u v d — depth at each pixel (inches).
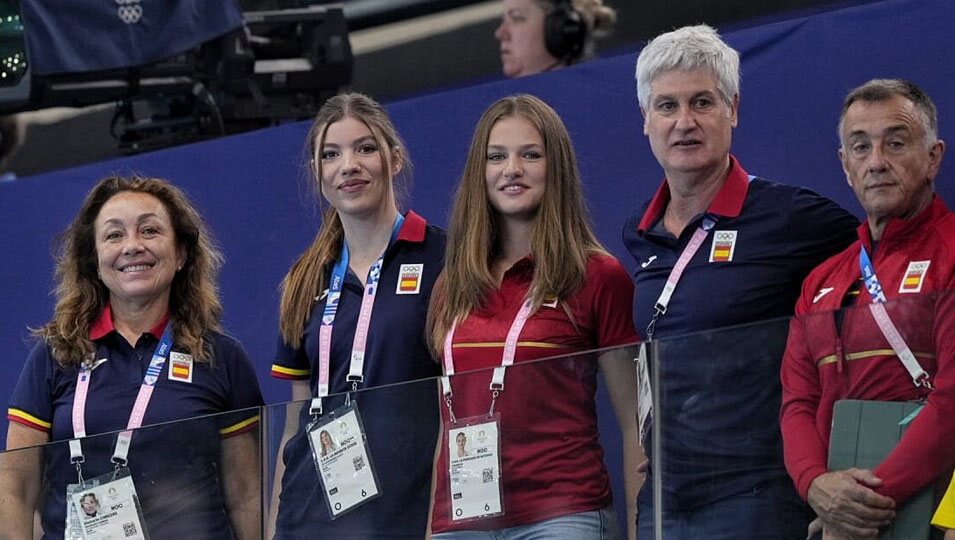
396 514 464.8
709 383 426.3
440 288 498.9
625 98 618.2
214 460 492.7
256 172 710.5
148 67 759.7
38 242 760.3
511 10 718.5
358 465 470.9
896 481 401.4
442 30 948.0
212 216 719.7
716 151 484.1
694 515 426.3
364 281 525.0
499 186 487.5
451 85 940.0
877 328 406.6
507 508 450.0
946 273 443.5
